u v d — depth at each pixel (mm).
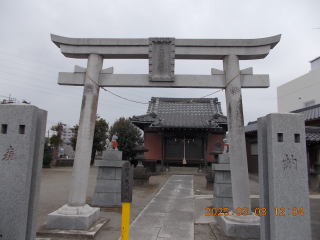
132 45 7133
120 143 30141
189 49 6992
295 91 26875
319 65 25422
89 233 5801
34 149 4496
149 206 9438
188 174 22562
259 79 6809
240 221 5836
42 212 8180
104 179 9195
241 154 6305
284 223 4133
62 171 24234
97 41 7129
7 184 4129
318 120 17344
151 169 22297
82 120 6730
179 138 24781
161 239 5855
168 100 30344
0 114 4312
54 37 7098
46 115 4801
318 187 14031
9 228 4023
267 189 4504
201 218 7715
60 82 7102
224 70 7055
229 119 6625
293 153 4312
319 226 7012
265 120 4676
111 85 7098
